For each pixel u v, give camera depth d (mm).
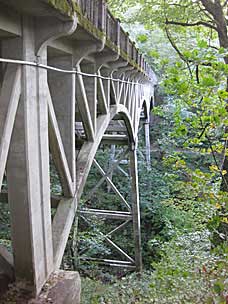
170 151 10844
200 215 6840
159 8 7105
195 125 3965
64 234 3154
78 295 2764
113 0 7910
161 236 10148
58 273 2797
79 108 3918
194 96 3830
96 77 4266
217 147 4141
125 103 7238
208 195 3930
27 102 2215
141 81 10234
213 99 3814
